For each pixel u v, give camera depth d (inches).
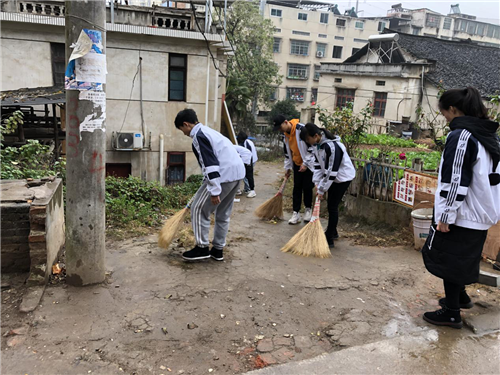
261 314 126.8
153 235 203.2
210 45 472.1
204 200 161.2
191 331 114.7
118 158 476.1
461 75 883.4
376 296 143.7
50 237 138.8
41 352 100.9
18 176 209.3
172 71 473.4
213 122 512.1
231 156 161.8
